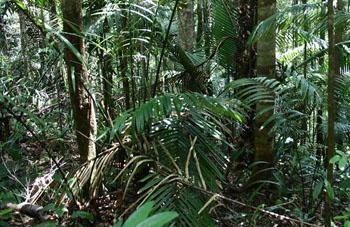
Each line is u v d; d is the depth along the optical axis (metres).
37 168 3.59
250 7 3.98
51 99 4.45
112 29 3.35
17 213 2.69
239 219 2.81
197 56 4.38
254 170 3.41
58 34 2.22
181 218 2.21
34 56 4.62
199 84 3.97
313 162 3.47
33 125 4.02
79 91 2.79
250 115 3.94
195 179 2.52
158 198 2.27
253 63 4.01
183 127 2.78
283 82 3.43
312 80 3.80
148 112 2.36
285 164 3.50
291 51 5.06
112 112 3.84
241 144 4.02
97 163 2.79
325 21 3.01
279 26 3.08
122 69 3.32
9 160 3.77
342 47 3.43
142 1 3.19
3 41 5.43
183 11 4.44
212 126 2.94
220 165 2.79
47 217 2.45
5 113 3.65
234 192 3.31
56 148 4.12
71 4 2.64
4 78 3.78
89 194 2.77
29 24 4.79
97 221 2.73
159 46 3.47
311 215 2.90
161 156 2.65
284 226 2.76
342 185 2.92
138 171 2.70
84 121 2.86
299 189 3.26
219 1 4.20
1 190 2.95
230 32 4.21
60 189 2.84
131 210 2.79
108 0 3.17
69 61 2.61
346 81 3.57
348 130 3.20
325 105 2.77
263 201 3.17
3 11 4.29
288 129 2.93
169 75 4.16
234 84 2.79
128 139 3.01
